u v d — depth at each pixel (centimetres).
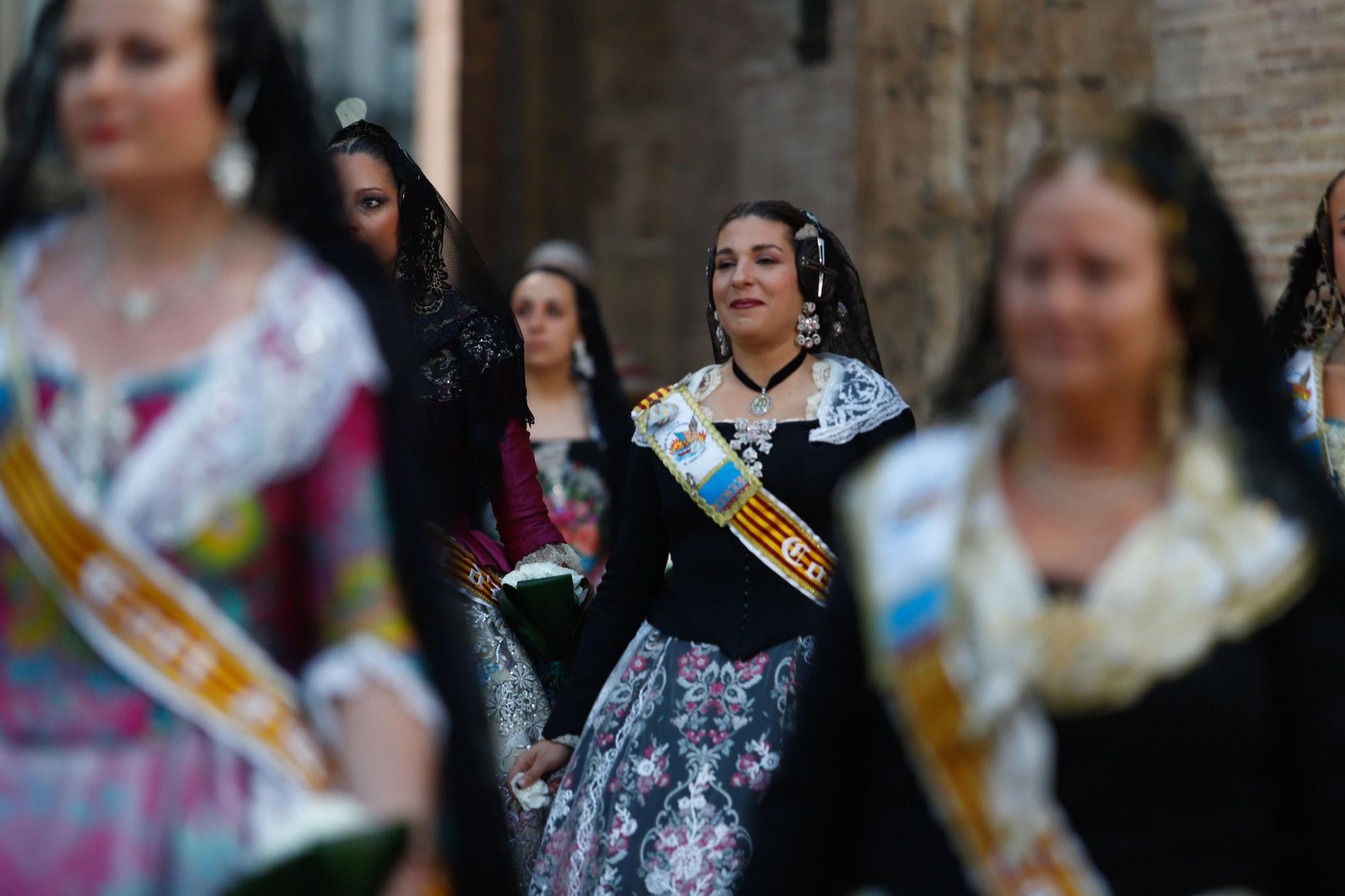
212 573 376
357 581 381
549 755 787
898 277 1362
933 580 405
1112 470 410
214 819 373
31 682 382
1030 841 394
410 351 416
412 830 366
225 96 396
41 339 387
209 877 369
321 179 410
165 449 373
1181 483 404
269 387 377
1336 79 1258
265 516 378
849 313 796
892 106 1356
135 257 392
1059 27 1288
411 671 382
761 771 727
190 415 374
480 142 2062
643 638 775
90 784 374
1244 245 418
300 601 388
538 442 1275
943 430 430
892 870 416
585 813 756
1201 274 408
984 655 396
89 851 371
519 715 805
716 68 1955
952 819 401
